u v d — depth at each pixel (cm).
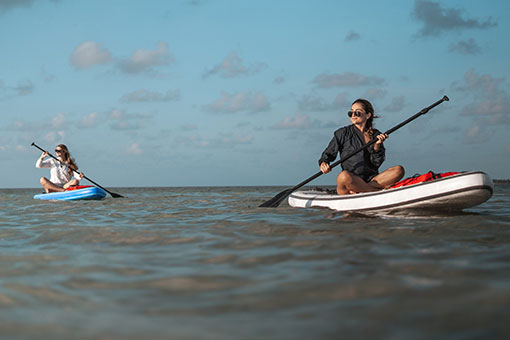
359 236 330
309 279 205
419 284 192
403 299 171
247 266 237
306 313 159
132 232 378
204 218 489
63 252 289
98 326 150
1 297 185
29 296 187
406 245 291
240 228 387
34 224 464
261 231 365
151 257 267
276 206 620
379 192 514
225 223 427
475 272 212
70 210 649
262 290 189
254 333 141
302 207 601
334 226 387
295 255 262
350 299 174
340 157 575
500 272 211
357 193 542
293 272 220
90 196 989
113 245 315
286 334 139
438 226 381
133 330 146
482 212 543
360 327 143
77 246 314
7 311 167
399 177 548
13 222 489
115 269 235
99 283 207
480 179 481
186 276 217
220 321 152
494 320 146
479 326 141
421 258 248
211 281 206
